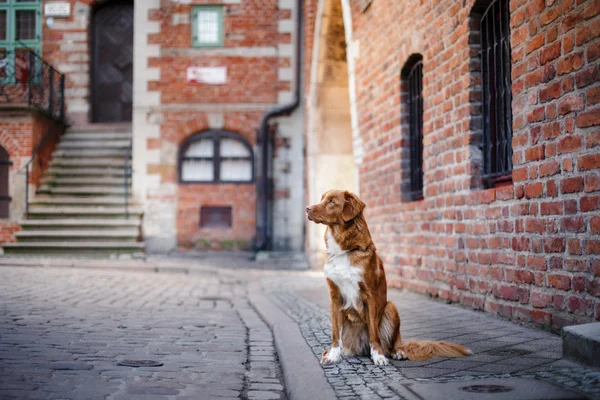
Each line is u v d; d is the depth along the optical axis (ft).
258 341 19.53
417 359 14.99
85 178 54.85
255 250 54.75
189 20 56.44
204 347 18.25
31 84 52.19
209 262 49.19
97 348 17.37
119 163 55.57
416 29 27.12
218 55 56.39
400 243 29.43
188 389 13.42
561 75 16.60
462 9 22.84
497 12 21.76
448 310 22.44
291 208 56.08
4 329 19.44
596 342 12.84
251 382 14.46
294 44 56.39
